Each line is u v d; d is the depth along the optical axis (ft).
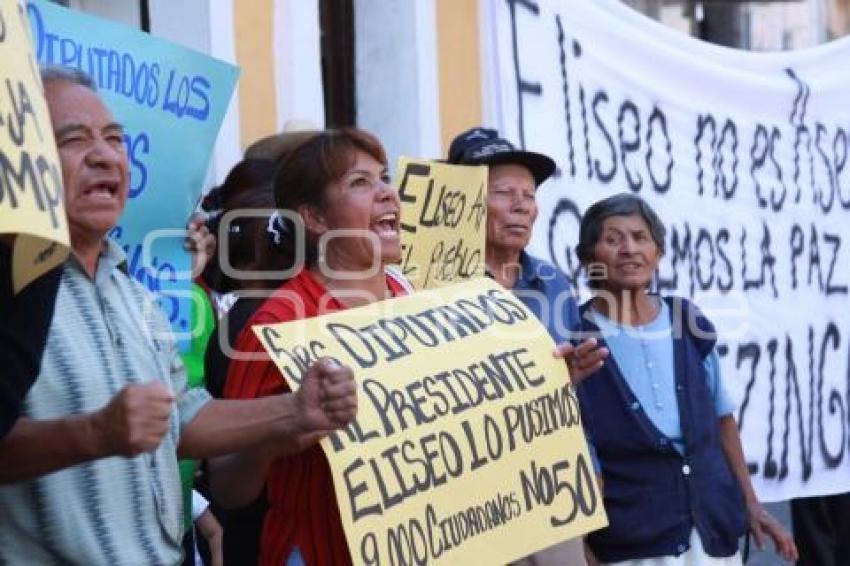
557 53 22.33
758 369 24.06
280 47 21.30
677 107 23.49
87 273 10.48
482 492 11.98
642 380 16.24
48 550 10.05
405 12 23.50
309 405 10.61
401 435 11.54
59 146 10.23
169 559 10.63
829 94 25.25
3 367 8.83
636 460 16.10
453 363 12.17
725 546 16.29
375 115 23.76
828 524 24.72
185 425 10.96
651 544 15.99
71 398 10.06
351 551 11.03
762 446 23.95
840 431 24.98
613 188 22.81
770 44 37.32
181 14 20.24
